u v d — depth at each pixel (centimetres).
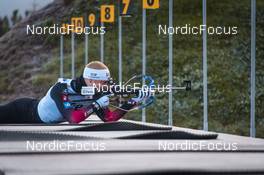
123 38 9244
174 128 1689
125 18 9712
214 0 9525
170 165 720
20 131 1194
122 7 4797
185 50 8425
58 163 746
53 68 10181
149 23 9469
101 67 1872
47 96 1895
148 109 7019
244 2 9419
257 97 7094
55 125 1659
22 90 10381
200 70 7800
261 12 9069
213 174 673
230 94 7175
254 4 3672
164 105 7100
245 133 6319
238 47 8256
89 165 720
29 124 1722
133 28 9488
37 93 9950
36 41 11306
